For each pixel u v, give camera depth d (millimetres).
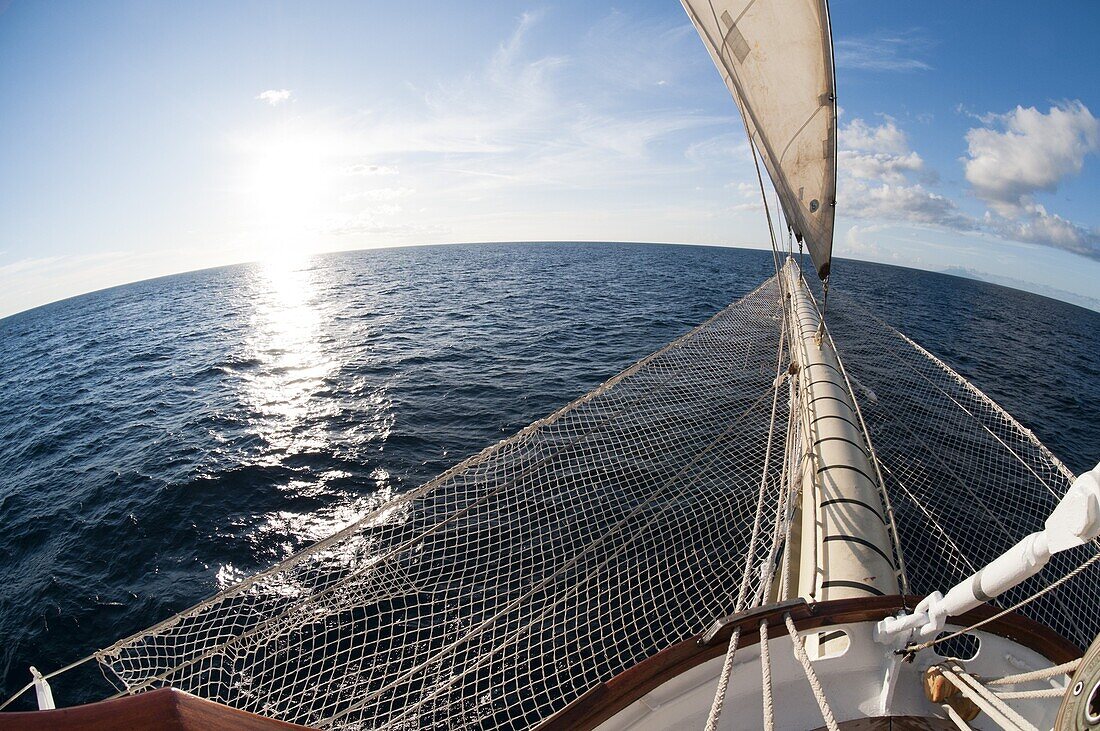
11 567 8492
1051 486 6250
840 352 12078
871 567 2822
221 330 34344
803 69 2977
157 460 12102
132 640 2859
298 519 9109
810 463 3828
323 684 3973
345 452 11539
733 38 3195
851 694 2029
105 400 18766
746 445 7086
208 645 4875
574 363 18125
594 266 67750
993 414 8562
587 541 5832
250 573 7797
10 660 6445
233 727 800
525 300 35469
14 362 32250
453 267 75188
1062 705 1050
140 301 73000
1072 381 18734
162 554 8320
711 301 32656
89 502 10297
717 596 4898
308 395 16422
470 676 4340
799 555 3350
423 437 12148
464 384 16156
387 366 19188
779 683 1984
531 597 5148
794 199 3434
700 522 5781
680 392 8828
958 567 5465
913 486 6664
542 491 6371
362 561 6035
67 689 6082
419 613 4609
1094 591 4953
